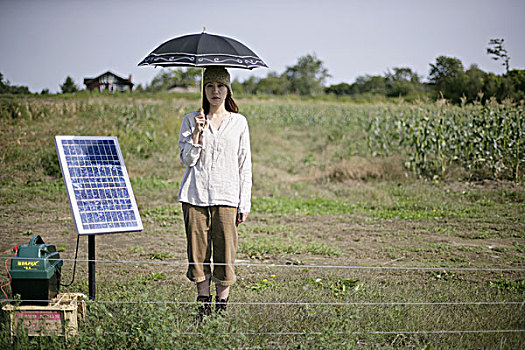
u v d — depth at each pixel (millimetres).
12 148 12797
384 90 50188
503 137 11875
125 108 19031
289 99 43719
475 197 10047
